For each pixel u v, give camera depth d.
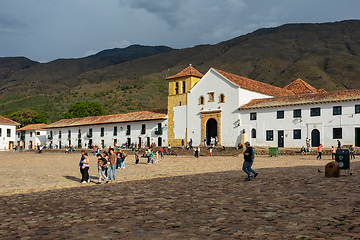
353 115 41.56
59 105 134.38
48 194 14.45
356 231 6.90
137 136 64.69
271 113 48.50
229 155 45.56
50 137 82.44
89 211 10.28
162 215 9.30
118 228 8.05
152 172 24.38
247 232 7.21
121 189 15.27
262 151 43.84
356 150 37.34
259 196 11.54
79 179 20.83
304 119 45.44
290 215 8.52
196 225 8.02
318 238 6.55
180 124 58.84
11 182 19.25
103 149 63.81
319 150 33.97
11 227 8.52
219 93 54.03
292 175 17.70
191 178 18.80
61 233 7.76
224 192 12.91
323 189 12.23
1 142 81.31
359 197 10.38
